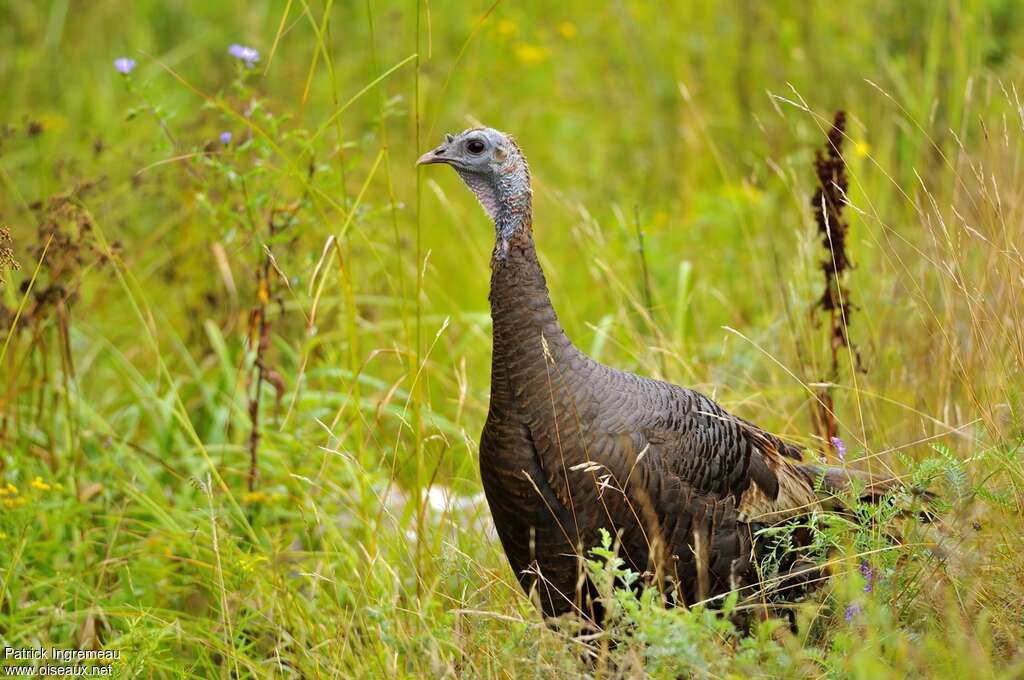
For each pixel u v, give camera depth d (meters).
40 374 11.77
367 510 9.62
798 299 10.55
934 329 10.05
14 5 18.83
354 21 18.05
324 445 10.56
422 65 16.30
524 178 7.95
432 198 14.62
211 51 18.05
